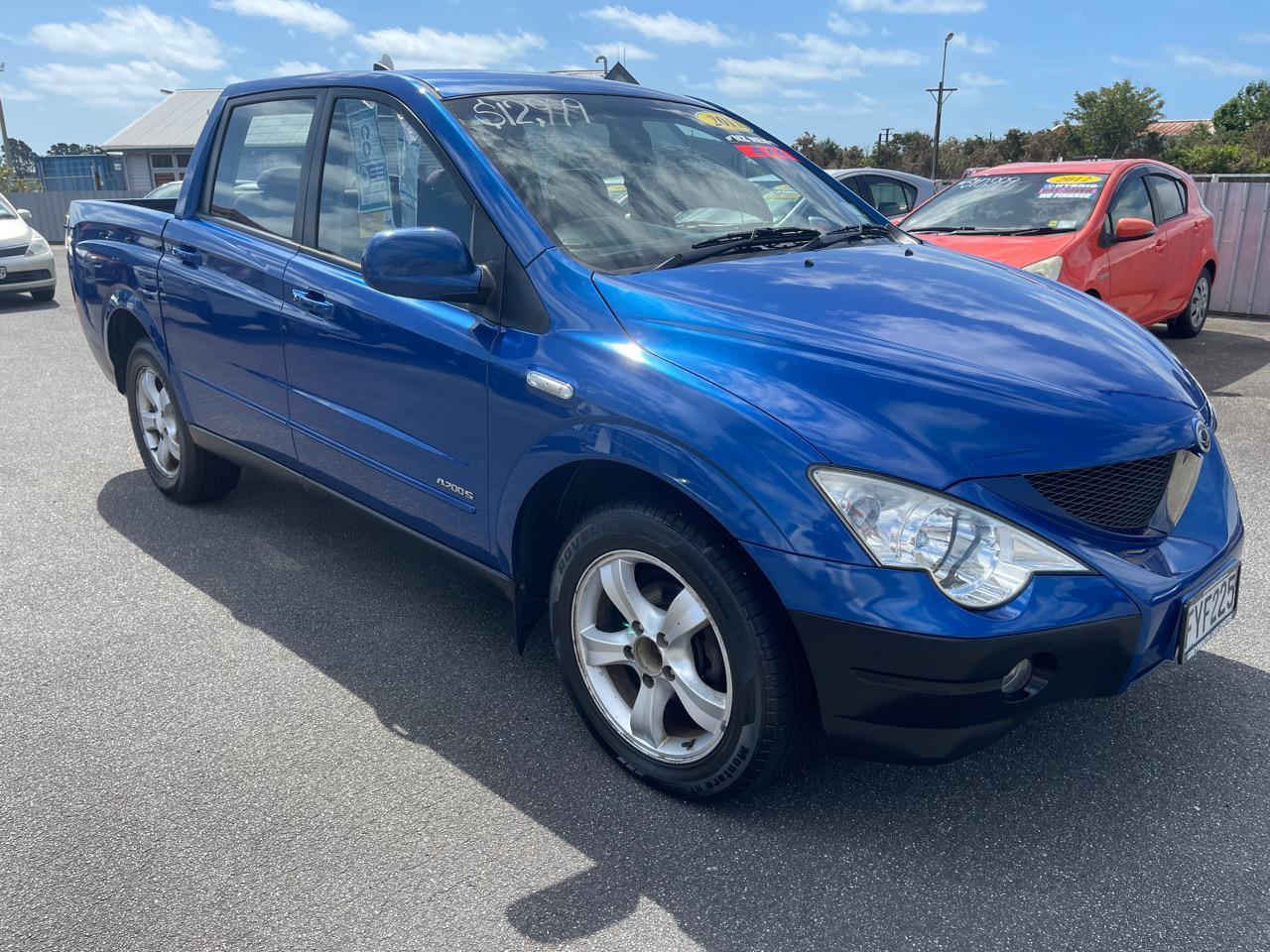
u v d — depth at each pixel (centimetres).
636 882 226
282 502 473
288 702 303
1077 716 291
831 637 212
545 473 258
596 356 247
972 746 218
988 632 204
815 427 216
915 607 205
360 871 230
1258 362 802
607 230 284
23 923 214
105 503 473
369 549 418
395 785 262
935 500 208
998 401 222
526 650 337
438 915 216
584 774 267
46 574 394
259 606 367
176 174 4194
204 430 414
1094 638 213
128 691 309
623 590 251
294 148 358
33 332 995
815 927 213
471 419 278
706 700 240
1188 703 296
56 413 652
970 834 242
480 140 295
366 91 330
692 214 307
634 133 329
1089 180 735
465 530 293
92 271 459
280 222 360
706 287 260
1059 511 219
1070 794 256
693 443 224
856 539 208
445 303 288
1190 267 834
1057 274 638
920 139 6506
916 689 209
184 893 223
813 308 253
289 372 347
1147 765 268
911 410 218
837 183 378
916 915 216
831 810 251
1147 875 227
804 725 233
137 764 272
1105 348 257
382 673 320
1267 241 1040
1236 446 559
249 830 245
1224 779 261
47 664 325
